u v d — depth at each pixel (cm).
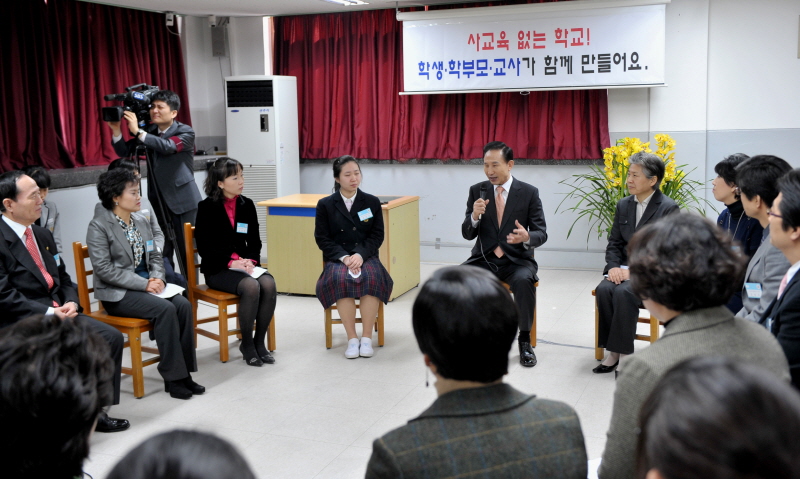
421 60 615
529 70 587
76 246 341
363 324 405
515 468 103
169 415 319
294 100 660
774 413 60
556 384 349
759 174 231
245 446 284
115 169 350
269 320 392
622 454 116
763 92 557
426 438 105
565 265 623
